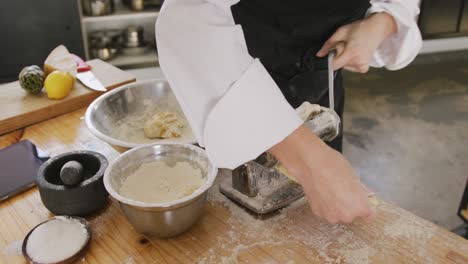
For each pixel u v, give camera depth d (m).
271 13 0.76
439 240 0.69
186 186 0.74
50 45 2.19
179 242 0.71
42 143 1.02
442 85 3.22
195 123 0.62
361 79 3.32
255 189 0.77
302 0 0.76
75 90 1.22
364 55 0.81
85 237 0.70
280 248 0.69
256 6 0.74
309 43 0.84
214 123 0.58
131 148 0.85
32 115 1.11
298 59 0.84
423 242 0.69
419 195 2.06
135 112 1.13
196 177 0.76
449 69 3.47
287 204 0.79
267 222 0.75
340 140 1.14
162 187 0.74
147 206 0.65
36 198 0.83
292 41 0.80
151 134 1.05
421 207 1.98
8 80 2.16
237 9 0.73
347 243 0.70
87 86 1.24
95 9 2.39
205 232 0.73
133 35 2.67
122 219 0.77
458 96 3.05
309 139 0.58
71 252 0.67
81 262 0.67
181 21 0.61
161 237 0.71
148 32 2.91
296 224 0.74
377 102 2.96
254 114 0.57
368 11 0.89
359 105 2.92
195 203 0.69
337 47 0.80
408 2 0.91
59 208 0.74
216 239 0.71
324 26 0.82
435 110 2.86
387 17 0.88
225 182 0.84
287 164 0.61
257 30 0.76
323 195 0.58
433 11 3.32
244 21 0.75
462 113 2.82
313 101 0.90
